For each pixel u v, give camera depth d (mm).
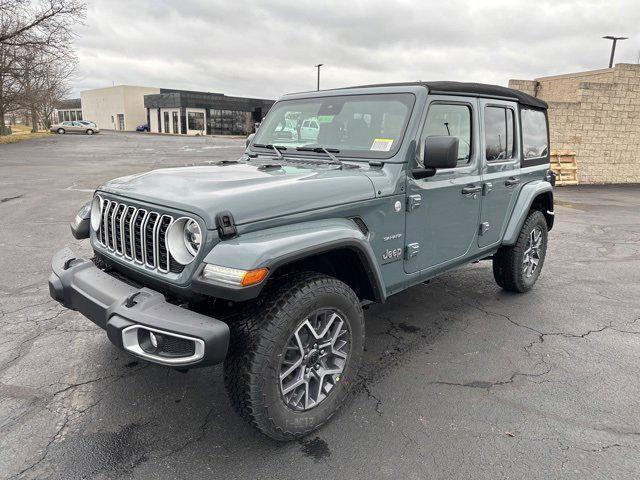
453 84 3539
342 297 2633
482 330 4117
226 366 2396
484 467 2459
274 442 2631
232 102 64312
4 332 3861
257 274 2184
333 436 2688
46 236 6906
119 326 2230
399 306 4629
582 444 2645
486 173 3982
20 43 26969
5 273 5266
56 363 3400
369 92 3500
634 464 2490
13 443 2576
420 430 2750
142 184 2801
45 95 39656
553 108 14344
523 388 3211
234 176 2830
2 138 32438
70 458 2471
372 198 2932
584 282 5488
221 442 2621
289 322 2385
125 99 72875
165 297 2514
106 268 3014
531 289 5168
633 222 9203
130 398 3006
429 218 3420
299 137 3770
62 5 26922
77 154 23359
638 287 5340
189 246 2332
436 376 3350
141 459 2479
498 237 4336
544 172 5008
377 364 3508
